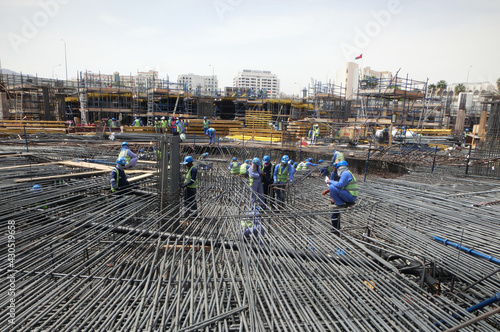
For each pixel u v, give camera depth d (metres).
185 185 7.22
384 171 13.84
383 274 4.10
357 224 6.35
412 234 5.21
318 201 7.79
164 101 30.39
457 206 6.54
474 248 4.54
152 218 5.61
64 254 4.33
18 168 8.49
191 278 3.69
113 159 10.97
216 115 33.25
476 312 3.97
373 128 21.70
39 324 3.10
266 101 31.45
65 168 8.73
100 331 2.88
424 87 20.67
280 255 4.56
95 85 29.30
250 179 8.51
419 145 18.59
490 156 13.62
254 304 3.30
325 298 3.62
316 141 21.64
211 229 5.27
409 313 3.34
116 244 4.72
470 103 37.09
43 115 27.17
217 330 2.95
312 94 32.00
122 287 3.57
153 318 3.08
